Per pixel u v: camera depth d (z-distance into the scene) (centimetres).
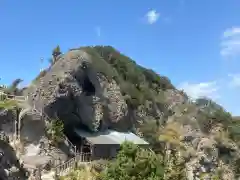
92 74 8188
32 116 6938
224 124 10775
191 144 9394
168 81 12631
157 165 4584
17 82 9144
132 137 8344
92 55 8531
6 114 6800
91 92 8212
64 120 7731
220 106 11625
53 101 7375
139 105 9750
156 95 11212
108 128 8381
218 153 9588
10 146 6159
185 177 6869
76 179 6181
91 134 7862
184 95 12206
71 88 7625
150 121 9600
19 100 7644
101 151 7519
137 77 10750
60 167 6694
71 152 7138
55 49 9481
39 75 8900
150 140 9006
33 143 6894
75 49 8625
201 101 11844
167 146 9031
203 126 10250
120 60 10800
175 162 8112
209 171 9012
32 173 6116
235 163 9725
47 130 7044
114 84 8669
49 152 6875
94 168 6569
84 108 7875
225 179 9150
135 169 4456
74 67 7794
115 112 8431
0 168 5606
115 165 4600
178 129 9881
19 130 6812
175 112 10838
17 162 6134
